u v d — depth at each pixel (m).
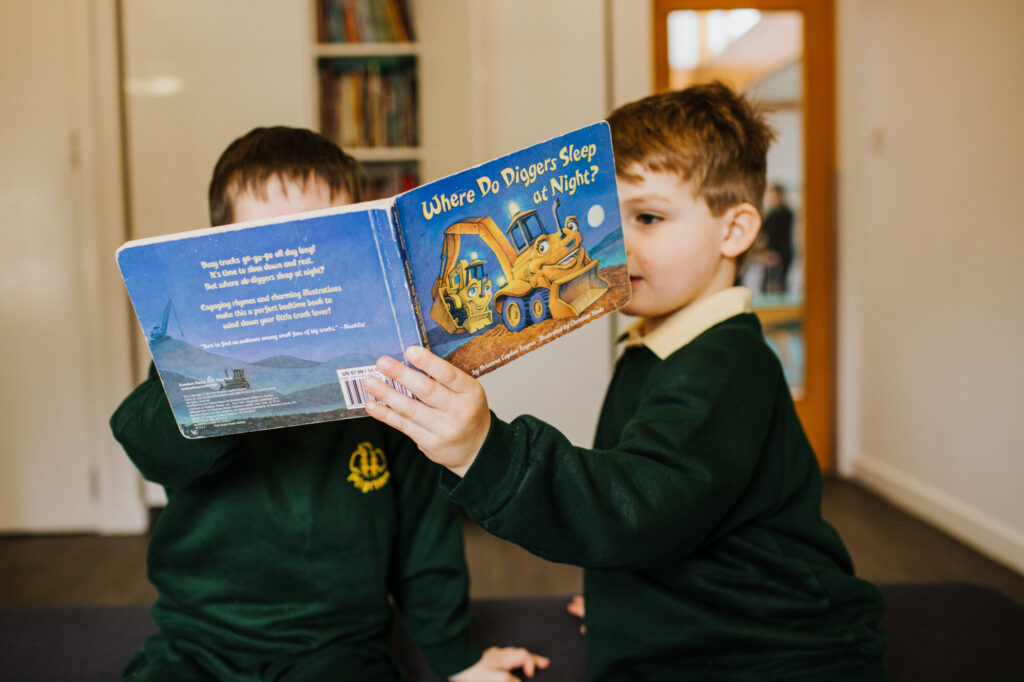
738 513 0.71
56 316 2.31
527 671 0.92
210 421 0.57
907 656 0.95
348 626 0.81
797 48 2.71
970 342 2.00
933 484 2.21
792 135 2.74
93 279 2.30
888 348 2.48
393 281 0.51
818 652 0.71
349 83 2.56
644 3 2.31
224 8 2.29
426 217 0.52
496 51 2.29
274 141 0.79
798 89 2.72
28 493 2.33
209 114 2.30
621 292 0.59
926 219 2.22
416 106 2.59
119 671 0.95
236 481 0.80
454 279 0.54
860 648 0.73
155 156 2.30
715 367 0.68
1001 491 1.88
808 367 2.79
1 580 1.93
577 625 1.07
